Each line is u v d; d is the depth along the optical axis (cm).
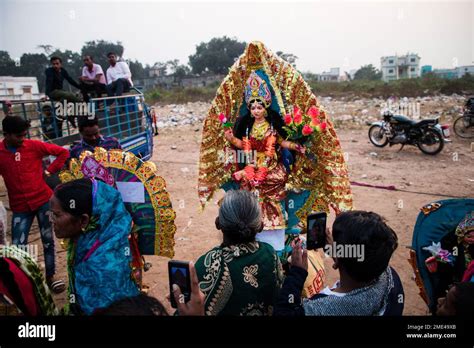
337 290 187
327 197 419
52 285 435
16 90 1873
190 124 1933
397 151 1102
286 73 402
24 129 405
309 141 409
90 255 223
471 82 2936
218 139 429
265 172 411
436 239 266
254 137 421
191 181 888
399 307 183
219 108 419
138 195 314
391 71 5519
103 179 306
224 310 202
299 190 434
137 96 914
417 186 775
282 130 426
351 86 3331
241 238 210
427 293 267
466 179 813
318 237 222
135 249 323
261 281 206
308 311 175
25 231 426
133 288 233
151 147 997
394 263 476
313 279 331
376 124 1144
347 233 174
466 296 174
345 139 1314
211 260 208
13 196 418
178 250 537
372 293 175
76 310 229
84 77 953
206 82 6097
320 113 387
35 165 420
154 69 6606
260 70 411
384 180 823
